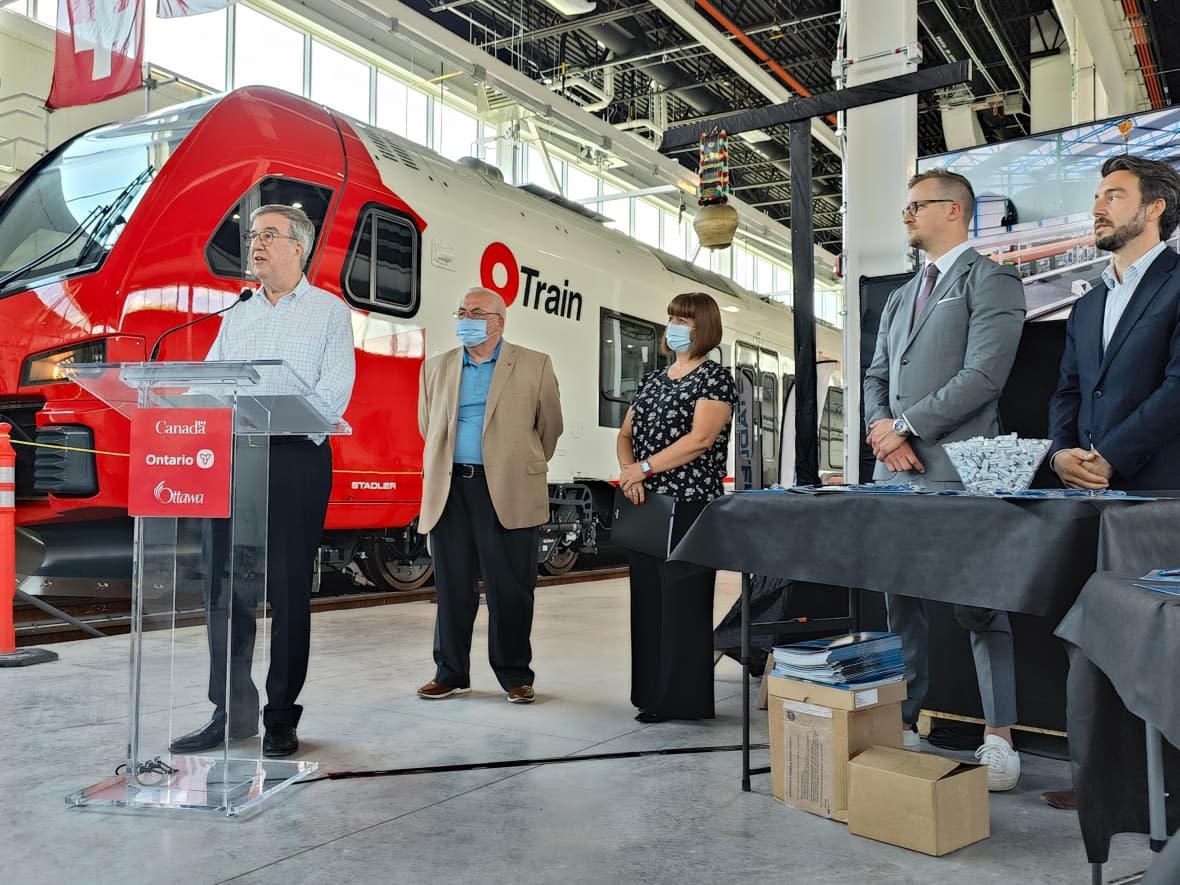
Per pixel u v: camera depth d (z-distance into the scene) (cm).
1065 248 336
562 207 805
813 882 186
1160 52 1077
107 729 300
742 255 2011
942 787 200
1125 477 234
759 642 332
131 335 444
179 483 232
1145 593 114
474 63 983
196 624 234
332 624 528
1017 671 276
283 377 222
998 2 1134
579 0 996
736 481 479
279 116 519
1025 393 312
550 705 337
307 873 190
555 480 750
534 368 351
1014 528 179
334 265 532
